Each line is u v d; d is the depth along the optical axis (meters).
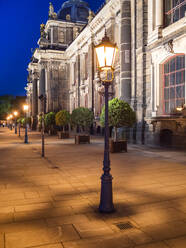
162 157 12.51
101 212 5.16
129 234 4.18
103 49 5.10
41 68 45.06
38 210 5.30
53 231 4.31
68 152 14.77
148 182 7.56
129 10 21.09
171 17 17.61
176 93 16.69
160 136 17.31
